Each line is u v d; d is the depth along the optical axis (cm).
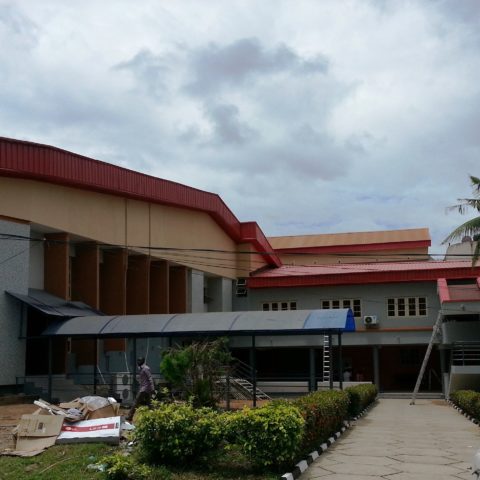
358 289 3650
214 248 3669
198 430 998
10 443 1255
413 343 3472
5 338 2164
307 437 1124
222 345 2102
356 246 4912
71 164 2444
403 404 2864
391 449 1298
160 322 2200
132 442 1144
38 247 2480
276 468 973
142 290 2991
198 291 3538
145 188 2923
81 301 2625
